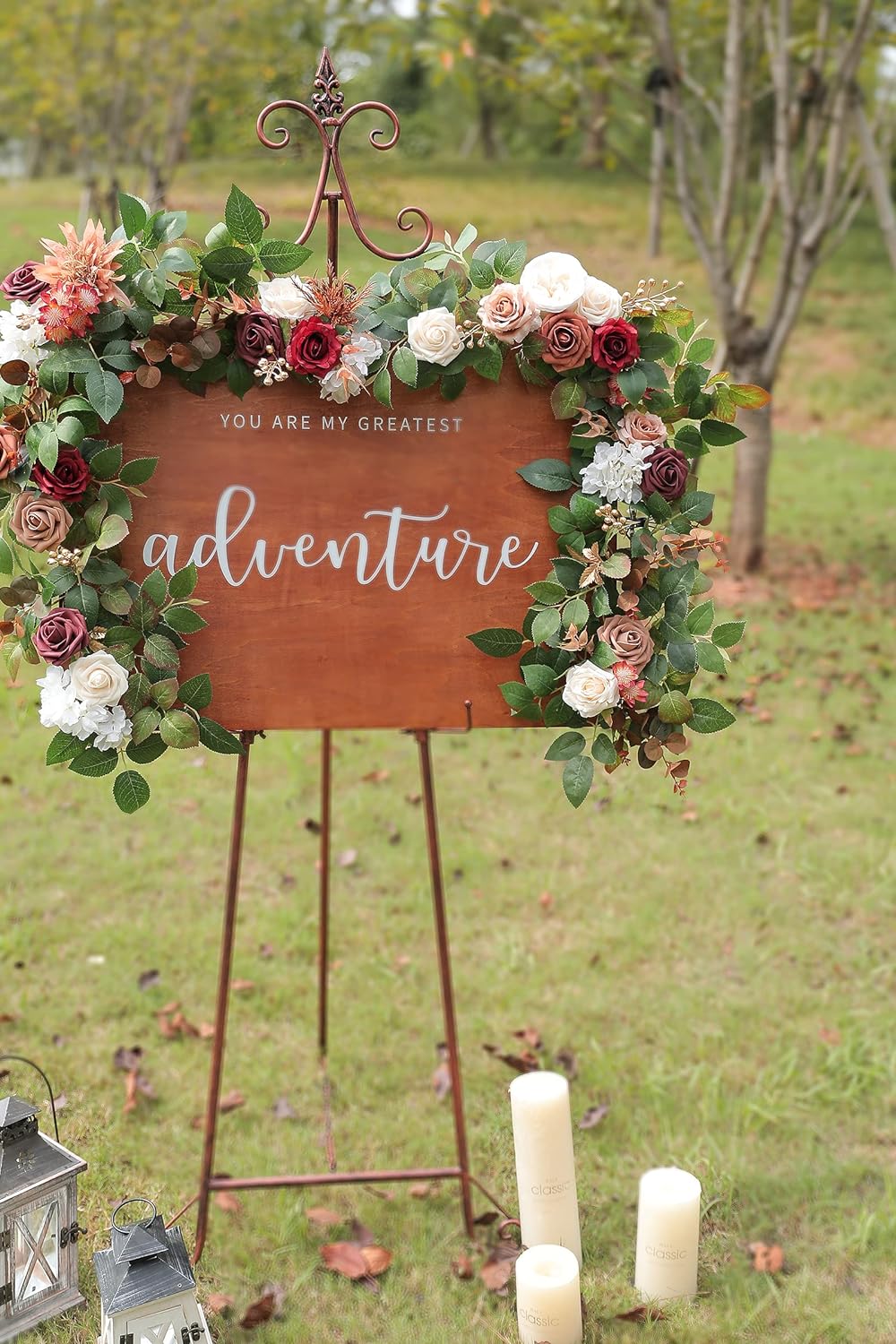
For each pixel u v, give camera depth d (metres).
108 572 2.28
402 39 7.89
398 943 4.13
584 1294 2.73
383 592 2.41
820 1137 3.26
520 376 2.39
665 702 2.41
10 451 2.22
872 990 3.91
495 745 5.75
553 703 2.45
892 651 6.89
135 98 13.58
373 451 2.37
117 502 2.28
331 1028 3.68
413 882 4.52
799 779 5.39
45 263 2.20
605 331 2.30
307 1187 3.06
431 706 2.45
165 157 12.56
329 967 3.98
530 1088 2.81
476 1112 3.34
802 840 4.86
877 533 9.30
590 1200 3.04
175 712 2.30
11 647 2.36
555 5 9.47
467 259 2.38
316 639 2.40
